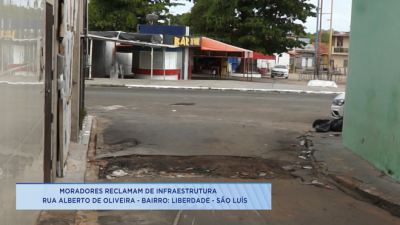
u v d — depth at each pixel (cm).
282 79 4347
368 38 853
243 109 1647
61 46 656
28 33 407
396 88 717
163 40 2933
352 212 598
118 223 536
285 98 2106
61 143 666
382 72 778
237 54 3412
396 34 725
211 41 3297
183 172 769
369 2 855
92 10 3969
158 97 1977
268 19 4062
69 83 799
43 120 509
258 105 1781
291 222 554
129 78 3114
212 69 4000
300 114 1555
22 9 380
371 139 825
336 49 6322
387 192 656
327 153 912
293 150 970
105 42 3006
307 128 1260
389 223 563
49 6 549
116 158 850
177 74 3153
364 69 869
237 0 3966
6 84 327
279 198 647
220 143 1016
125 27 3994
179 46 3033
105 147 942
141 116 1397
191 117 1411
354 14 947
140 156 872
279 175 773
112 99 1845
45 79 524
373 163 812
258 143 1030
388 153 747
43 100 506
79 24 916
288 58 6612
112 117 1357
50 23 560
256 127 1245
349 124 952
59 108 655
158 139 1038
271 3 4056
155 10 4128
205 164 828
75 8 886
